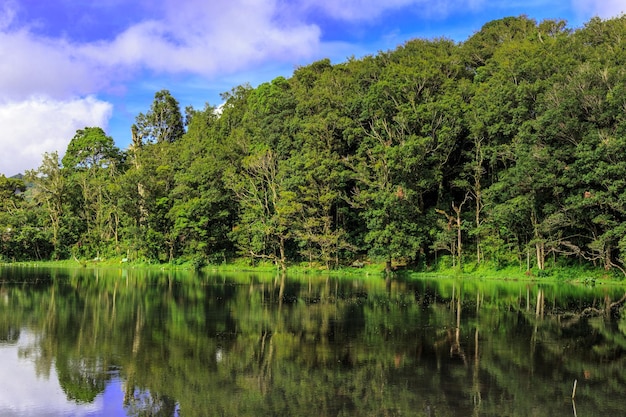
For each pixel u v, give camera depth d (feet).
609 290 130.72
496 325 81.15
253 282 154.40
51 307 98.27
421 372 54.95
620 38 195.31
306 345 66.85
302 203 192.65
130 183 234.17
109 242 259.39
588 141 138.31
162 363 57.72
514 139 161.79
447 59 216.54
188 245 226.99
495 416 42.60
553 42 199.82
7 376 52.24
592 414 43.29
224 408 44.09
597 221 139.95
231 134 252.01
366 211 186.39
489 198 168.86
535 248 159.63
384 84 185.88
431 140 172.65
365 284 148.46
